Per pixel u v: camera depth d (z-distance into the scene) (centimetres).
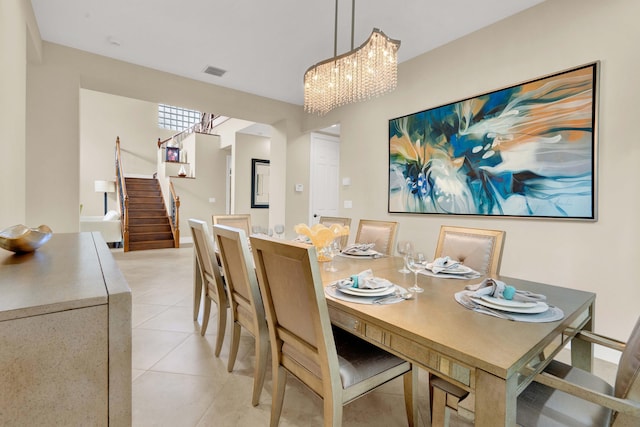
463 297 143
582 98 231
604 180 223
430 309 129
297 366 138
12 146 201
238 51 338
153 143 952
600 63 224
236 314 203
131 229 711
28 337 55
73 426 59
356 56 232
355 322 131
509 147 270
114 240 679
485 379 88
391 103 373
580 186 232
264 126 668
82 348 59
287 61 361
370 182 399
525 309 122
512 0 252
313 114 494
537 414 107
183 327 277
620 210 217
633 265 213
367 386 131
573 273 238
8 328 53
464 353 92
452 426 157
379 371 135
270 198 551
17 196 216
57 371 57
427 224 336
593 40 228
